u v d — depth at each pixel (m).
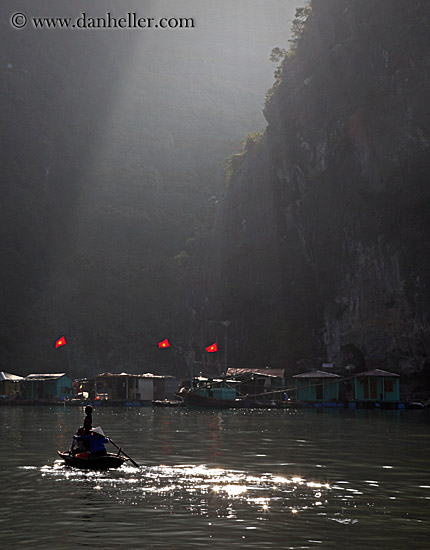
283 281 103.69
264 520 11.91
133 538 10.72
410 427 36.97
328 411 62.06
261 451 23.20
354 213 84.94
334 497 14.07
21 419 48.78
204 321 130.88
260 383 80.75
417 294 74.50
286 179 102.12
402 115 80.75
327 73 92.19
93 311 162.88
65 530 11.27
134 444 26.08
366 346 82.00
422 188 76.69
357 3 89.56
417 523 11.66
